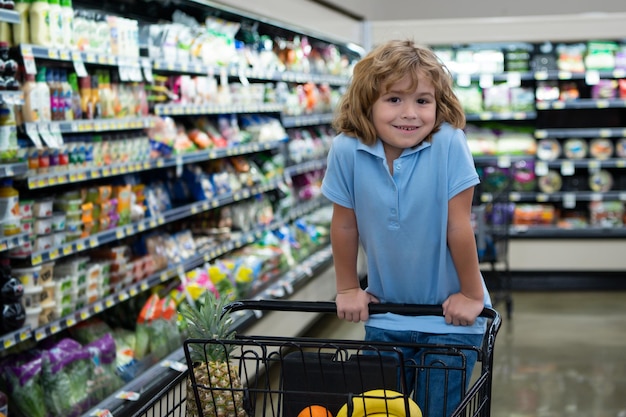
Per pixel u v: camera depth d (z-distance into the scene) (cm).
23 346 356
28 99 341
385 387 205
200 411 209
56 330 354
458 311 224
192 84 496
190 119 539
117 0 465
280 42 645
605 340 614
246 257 550
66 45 362
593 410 471
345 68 813
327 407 211
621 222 796
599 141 805
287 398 213
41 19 345
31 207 346
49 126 351
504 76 792
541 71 792
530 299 752
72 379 354
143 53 452
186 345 204
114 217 414
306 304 233
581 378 528
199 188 516
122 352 406
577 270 780
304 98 693
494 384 520
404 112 215
